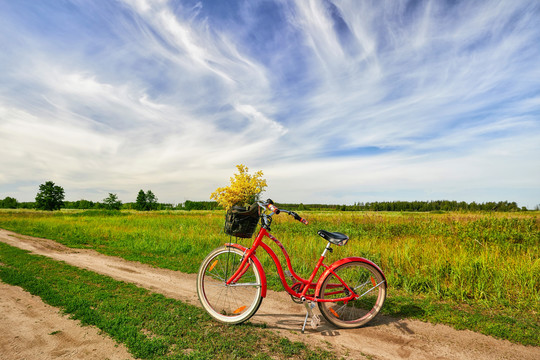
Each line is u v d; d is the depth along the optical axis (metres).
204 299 3.52
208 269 3.59
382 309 3.90
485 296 4.28
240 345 2.80
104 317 3.38
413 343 3.01
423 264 5.91
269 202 3.33
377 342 3.03
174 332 3.04
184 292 4.59
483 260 5.59
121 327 3.09
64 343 2.81
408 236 10.38
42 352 2.63
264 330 3.19
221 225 14.67
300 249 7.84
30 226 16.16
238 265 3.58
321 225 13.74
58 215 29.73
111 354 2.61
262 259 6.82
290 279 3.41
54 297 4.07
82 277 5.32
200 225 14.66
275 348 2.77
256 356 2.60
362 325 3.39
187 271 6.11
